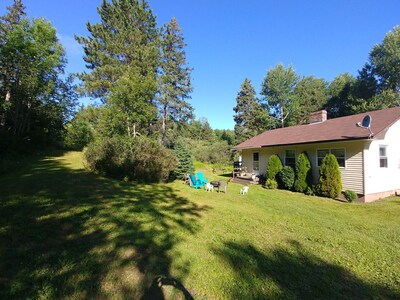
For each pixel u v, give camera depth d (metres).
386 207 9.20
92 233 4.34
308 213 7.53
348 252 4.58
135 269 3.28
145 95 16.53
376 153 11.05
